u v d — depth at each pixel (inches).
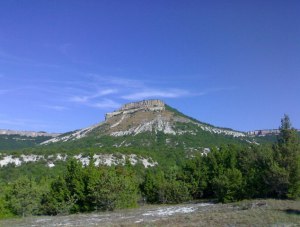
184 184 3043.8
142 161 5270.7
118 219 1849.2
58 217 2220.7
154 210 2257.6
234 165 3139.8
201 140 7755.9
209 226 1283.2
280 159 2293.3
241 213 1535.4
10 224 1920.5
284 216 1385.3
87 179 2571.4
